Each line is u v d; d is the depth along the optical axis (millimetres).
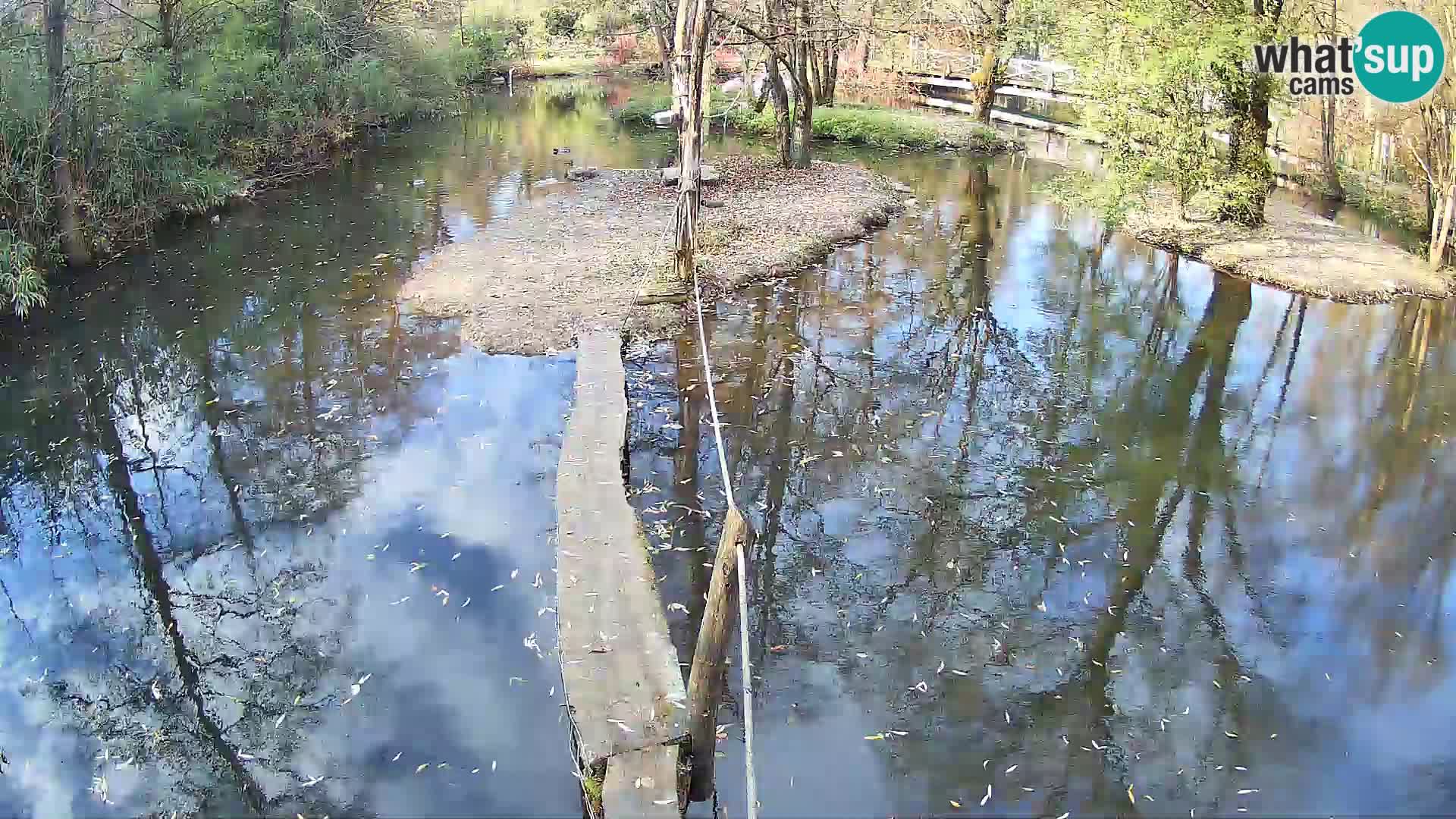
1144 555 6094
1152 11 11031
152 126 12125
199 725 4684
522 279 10289
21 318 9445
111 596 5688
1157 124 11836
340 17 19391
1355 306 10273
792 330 9453
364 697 4816
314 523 6328
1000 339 9484
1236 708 4852
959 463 7164
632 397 8000
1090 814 4211
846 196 14305
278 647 5199
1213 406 8125
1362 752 4578
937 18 20359
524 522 6273
